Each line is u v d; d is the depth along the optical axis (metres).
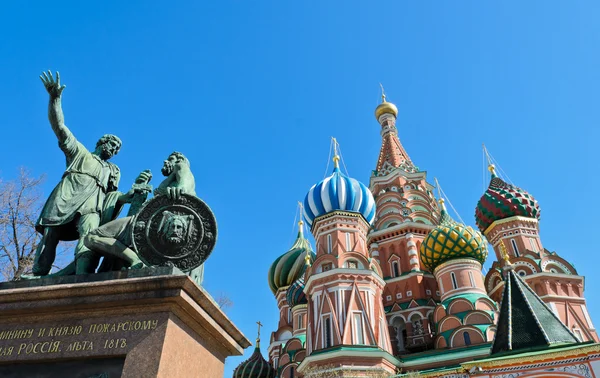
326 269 36.78
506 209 45.28
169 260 6.90
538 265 39.75
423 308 42.31
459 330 34.41
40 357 5.62
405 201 53.31
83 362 5.60
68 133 8.03
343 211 39.62
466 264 39.72
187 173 7.89
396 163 59.84
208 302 6.24
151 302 5.76
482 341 33.12
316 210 40.94
